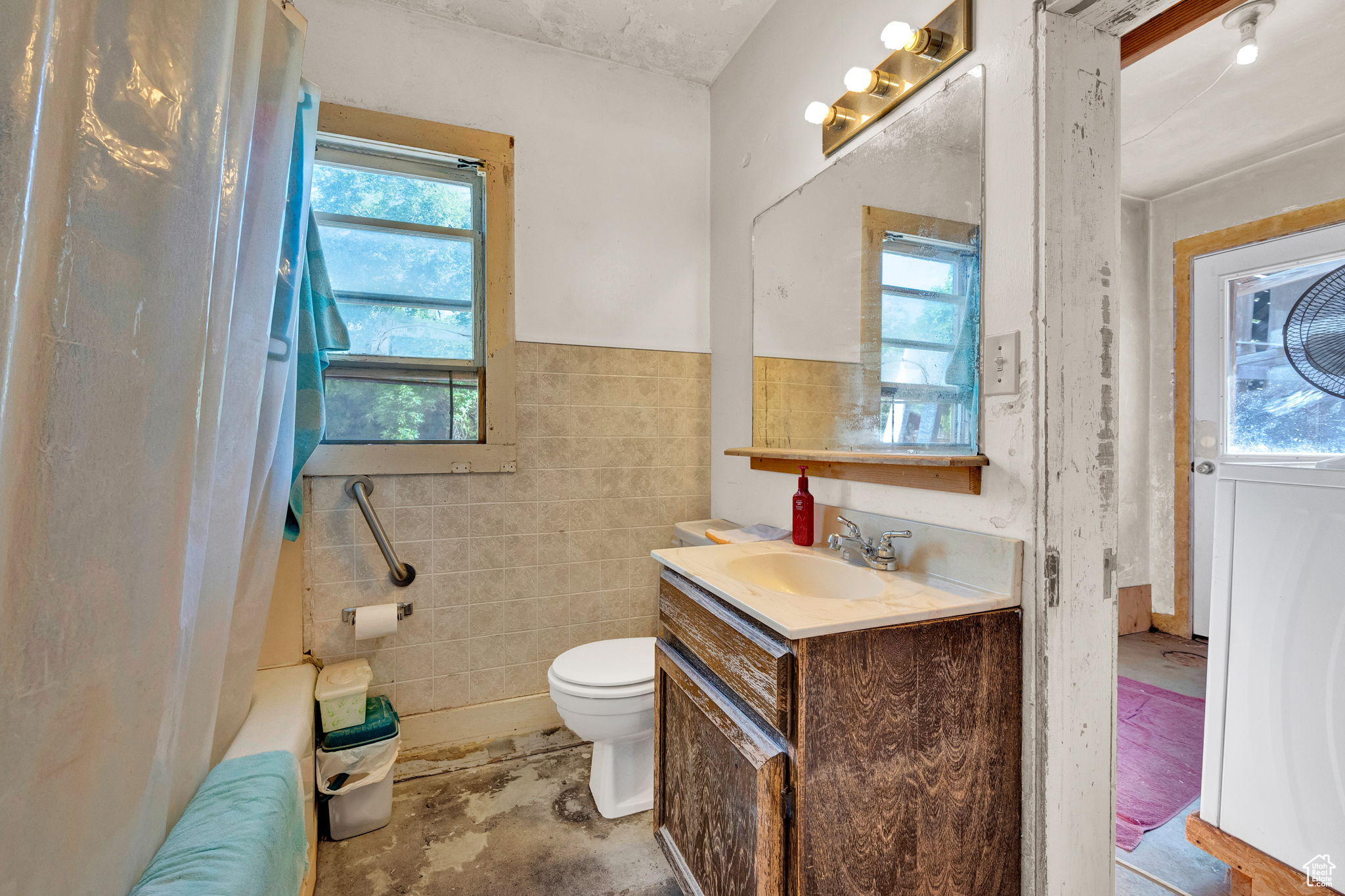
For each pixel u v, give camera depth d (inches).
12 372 22.5
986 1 44.4
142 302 28.4
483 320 77.0
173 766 36.2
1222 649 50.1
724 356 85.3
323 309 62.3
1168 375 111.0
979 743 40.4
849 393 59.6
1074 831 41.8
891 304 53.9
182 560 31.1
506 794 67.4
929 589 44.1
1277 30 65.2
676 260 87.4
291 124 47.6
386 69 71.8
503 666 78.2
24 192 22.6
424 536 74.0
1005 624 40.9
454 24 75.1
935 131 48.9
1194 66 72.1
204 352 31.8
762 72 75.6
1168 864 53.0
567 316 80.9
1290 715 45.2
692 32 77.7
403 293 74.3
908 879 38.6
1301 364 94.3
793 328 68.6
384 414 73.4
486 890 52.6
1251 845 47.3
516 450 78.0
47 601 24.7
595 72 82.7
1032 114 40.3
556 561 80.7
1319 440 92.4
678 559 54.8
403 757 73.2
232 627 50.1
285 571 67.1
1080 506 40.9
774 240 72.6
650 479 85.9
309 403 61.4
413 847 58.3
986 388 44.0
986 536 43.1
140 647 29.0
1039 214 39.8
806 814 35.4
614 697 58.4
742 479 80.4
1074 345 40.6
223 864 30.6
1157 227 111.9
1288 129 86.9
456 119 74.9
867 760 37.1
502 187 76.5
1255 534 48.1
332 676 64.4
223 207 36.2
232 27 34.0
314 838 53.1
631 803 64.1
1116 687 43.0
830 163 62.8
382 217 73.4
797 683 35.4
